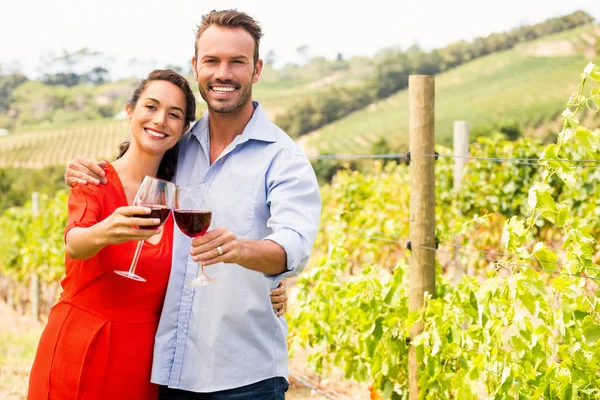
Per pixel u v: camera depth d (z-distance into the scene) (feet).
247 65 7.84
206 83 7.84
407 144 159.63
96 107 241.76
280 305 8.14
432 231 10.59
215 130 8.18
